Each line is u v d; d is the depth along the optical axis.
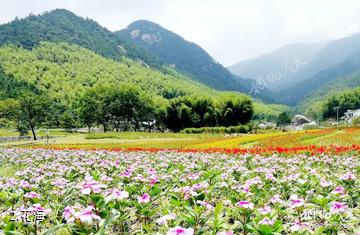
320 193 7.96
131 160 17.55
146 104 111.31
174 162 16.05
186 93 195.62
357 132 38.19
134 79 193.62
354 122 90.75
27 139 69.50
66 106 129.00
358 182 8.63
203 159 16.25
